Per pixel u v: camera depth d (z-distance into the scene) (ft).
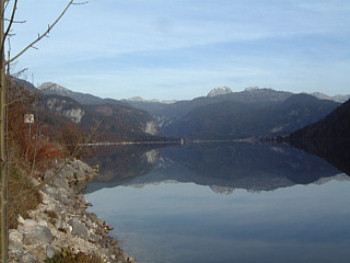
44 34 7.75
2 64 7.14
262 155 246.27
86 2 8.05
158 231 46.98
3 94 7.14
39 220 29.71
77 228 33.81
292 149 315.78
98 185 95.09
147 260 35.17
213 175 126.72
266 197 75.97
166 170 145.48
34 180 37.50
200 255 37.19
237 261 35.55
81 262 24.91
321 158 191.31
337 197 73.41
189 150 366.22
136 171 139.54
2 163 7.14
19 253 22.18
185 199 73.82
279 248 40.06
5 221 7.15
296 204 66.95
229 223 52.08
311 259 36.42
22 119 30.14
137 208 63.41
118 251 35.24
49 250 24.49
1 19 7.23
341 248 39.93
